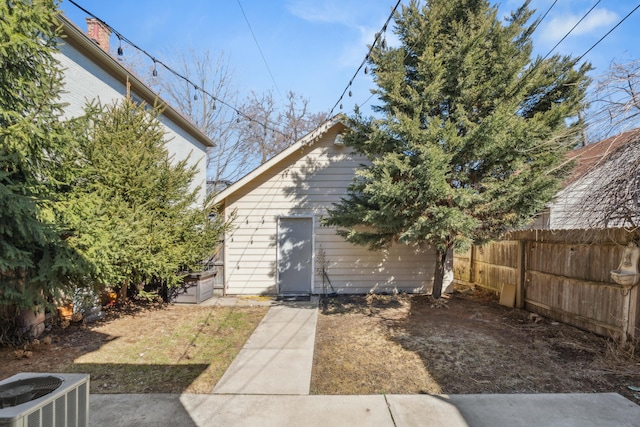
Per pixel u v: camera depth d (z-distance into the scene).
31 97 3.91
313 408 3.02
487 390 3.39
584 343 4.70
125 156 5.38
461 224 5.39
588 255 5.20
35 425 1.53
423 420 2.83
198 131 10.76
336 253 8.55
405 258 8.52
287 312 6.70
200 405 3.07
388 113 6.11
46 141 4.05
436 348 4.55
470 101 5.99
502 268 7.55
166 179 6.01
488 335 5.07
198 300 7.44
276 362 4.14
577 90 5.73
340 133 8.49
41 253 4.23
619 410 2.98
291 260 8.58
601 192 3.94
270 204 8.59
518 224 5.78
